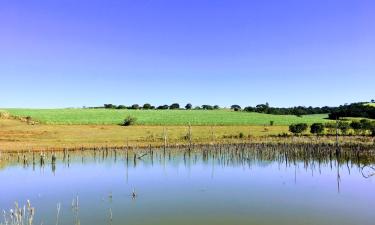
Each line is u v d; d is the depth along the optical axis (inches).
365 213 780.6
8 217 762.8
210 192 1015.0
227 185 1120.8
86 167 1558.8
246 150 2106.3
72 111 4365.2
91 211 812.6
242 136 3051.2
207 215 772.0
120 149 2263.8
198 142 2642.7
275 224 705.0
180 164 1662.2
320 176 1296.8
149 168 1524.4
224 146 2246.6
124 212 801.6
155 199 927.7
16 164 1667.1
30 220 615.8
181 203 882.1
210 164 1662.2
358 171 1408.7
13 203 908.0
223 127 3646.7
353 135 2950.3
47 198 959.6
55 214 789.2
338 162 1583.4
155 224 709.3
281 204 866.8
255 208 827.4
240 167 1555.1
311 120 4392.2
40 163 1674.5
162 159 1856.5
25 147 2317.9
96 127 3430.1
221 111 5054.1
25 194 1014.4
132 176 1312.7
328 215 763.4
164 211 805.2
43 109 4498.0
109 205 869.2
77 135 3019.2
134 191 1036.5
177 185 1126.4
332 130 3149.6
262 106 6397.6
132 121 3671.3
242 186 1103.0
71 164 1660.9
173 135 3110.2
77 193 1018.7
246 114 4694.9
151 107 6461.6
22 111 4094.5
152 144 2516.0
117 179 1248.8
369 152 1856.5
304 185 1118.4
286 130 3511.3
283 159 1820.9
